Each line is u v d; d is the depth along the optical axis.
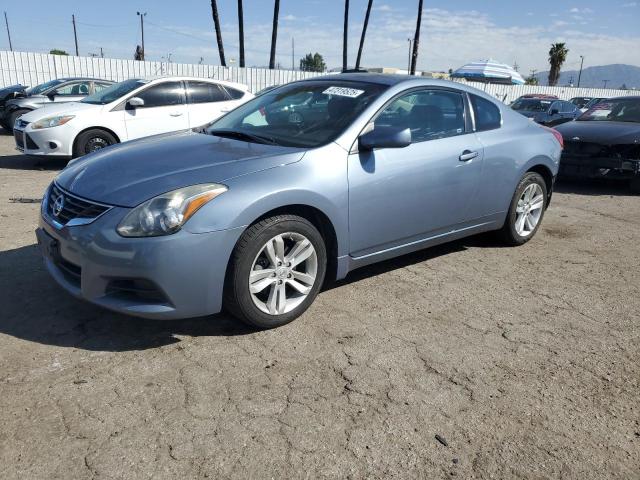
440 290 4.20
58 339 3.24
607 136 7.95
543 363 3.19
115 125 9.10
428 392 2.85
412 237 4.19
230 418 2.58
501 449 2.45
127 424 2.51
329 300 3.93
